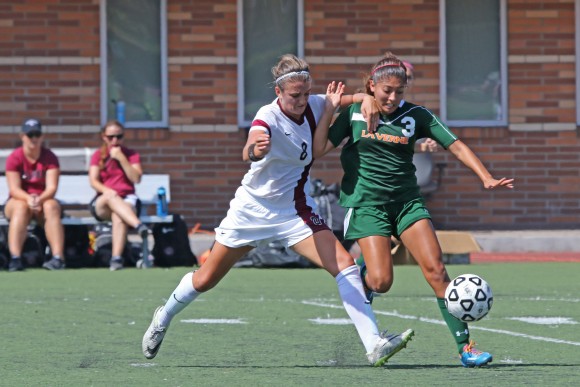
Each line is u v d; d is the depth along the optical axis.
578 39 72.88
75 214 65.50
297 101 26.73
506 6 72.75
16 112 71.44
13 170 58.84
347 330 34.81
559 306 41.78
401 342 26.64
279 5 72.38
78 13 71.75
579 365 27.75
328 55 72.25
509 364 28.02
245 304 42.59
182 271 57.84
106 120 71.94
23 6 71.44
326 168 71.56
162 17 71.94
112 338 33.25
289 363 28.25
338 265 27.09
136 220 58.97
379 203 28.59
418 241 28.06
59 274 56.19
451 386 24.45
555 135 72.75
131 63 72.06
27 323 36.94
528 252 67.25
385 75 27.98
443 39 72.50
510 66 72.88
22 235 58.22
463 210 72.31
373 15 72.25
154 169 71.88
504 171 72.69
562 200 72.69
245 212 27.33
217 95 72.19
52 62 71.62
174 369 27.31
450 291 26.88
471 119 73.06
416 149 69.25
